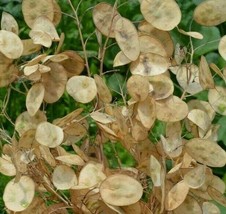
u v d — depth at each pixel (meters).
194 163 0.64
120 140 0.64
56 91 0.64
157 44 0.63
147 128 0.61
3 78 0.63
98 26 0.65
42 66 0.61
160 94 0.63
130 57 0.61
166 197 0.60
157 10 0.62
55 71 0.63
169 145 0.63
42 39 0.62
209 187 0.62
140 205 0.60
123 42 0.61
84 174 0.60
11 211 0.64
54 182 0.60
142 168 0.62
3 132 0.66
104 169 0.62
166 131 0.64
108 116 0.62
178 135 0.63
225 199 0.62
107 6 0.64
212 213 0.64
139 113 0.61
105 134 0.66
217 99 0.65
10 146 0.65
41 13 0.65
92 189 0.59
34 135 0.61
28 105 0.62
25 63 0.67
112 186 0.57
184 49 0.66
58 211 0.64
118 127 0.62
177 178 0.62
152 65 0.62
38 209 0.63
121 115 0.61
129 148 0.64
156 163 0.58
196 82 0.66
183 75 0.66
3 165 0.63
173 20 0.62
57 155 0.65
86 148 0.67
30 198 0.60
